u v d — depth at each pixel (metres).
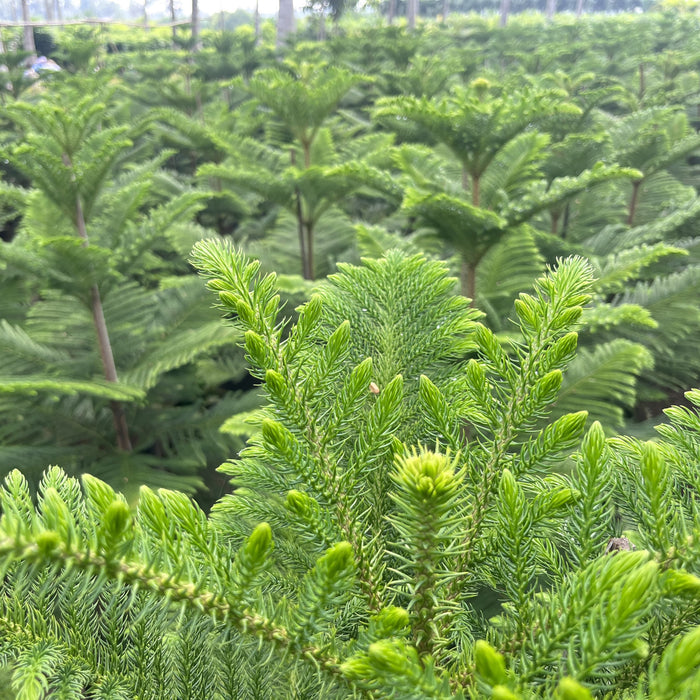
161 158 5.12
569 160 4.77
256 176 5.10
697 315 3.42
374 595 0.72
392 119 6.42
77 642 0.80
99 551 0.53
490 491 0.75
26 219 3.85
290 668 0.82
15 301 4.26
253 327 0.72
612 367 2.70
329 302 1.09
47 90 8.45
